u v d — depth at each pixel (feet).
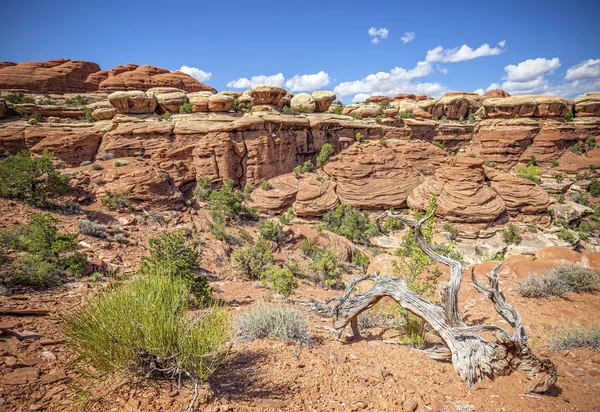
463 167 174.81
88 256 42.42
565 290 25.20
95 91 284.61
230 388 12.17
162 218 76.33
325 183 184.34
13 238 36.40
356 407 11.86
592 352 16.92
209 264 60.75
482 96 345.92
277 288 41.70
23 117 164.35
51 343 14.48
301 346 17.08
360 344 18.80
